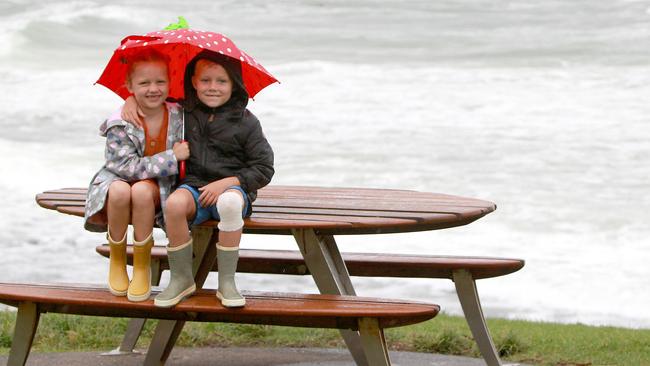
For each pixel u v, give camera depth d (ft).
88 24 186.60
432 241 55.72
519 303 44.60
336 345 27.43
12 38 164.25
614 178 74.02
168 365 24.49
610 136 91.25
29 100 112.47
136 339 25.59
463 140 89.97
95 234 57.41
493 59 155.63
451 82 131.23
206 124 18.13
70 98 114.62
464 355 26.63
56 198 20.90
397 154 83.35
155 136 18.08
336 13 208.44
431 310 17.39
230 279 17.48
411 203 21.48
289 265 23.38
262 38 182.09
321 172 76.13
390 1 221.25
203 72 17.97
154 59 17.78
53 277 48.03
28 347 18.66
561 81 130.11
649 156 82.07
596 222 60.90
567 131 94.22
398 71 142.61
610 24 188.85
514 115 104.22
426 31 188.44
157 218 18.07
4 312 31.71
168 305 17.42
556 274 49.52
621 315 42.47
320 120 100.22
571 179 73.82
